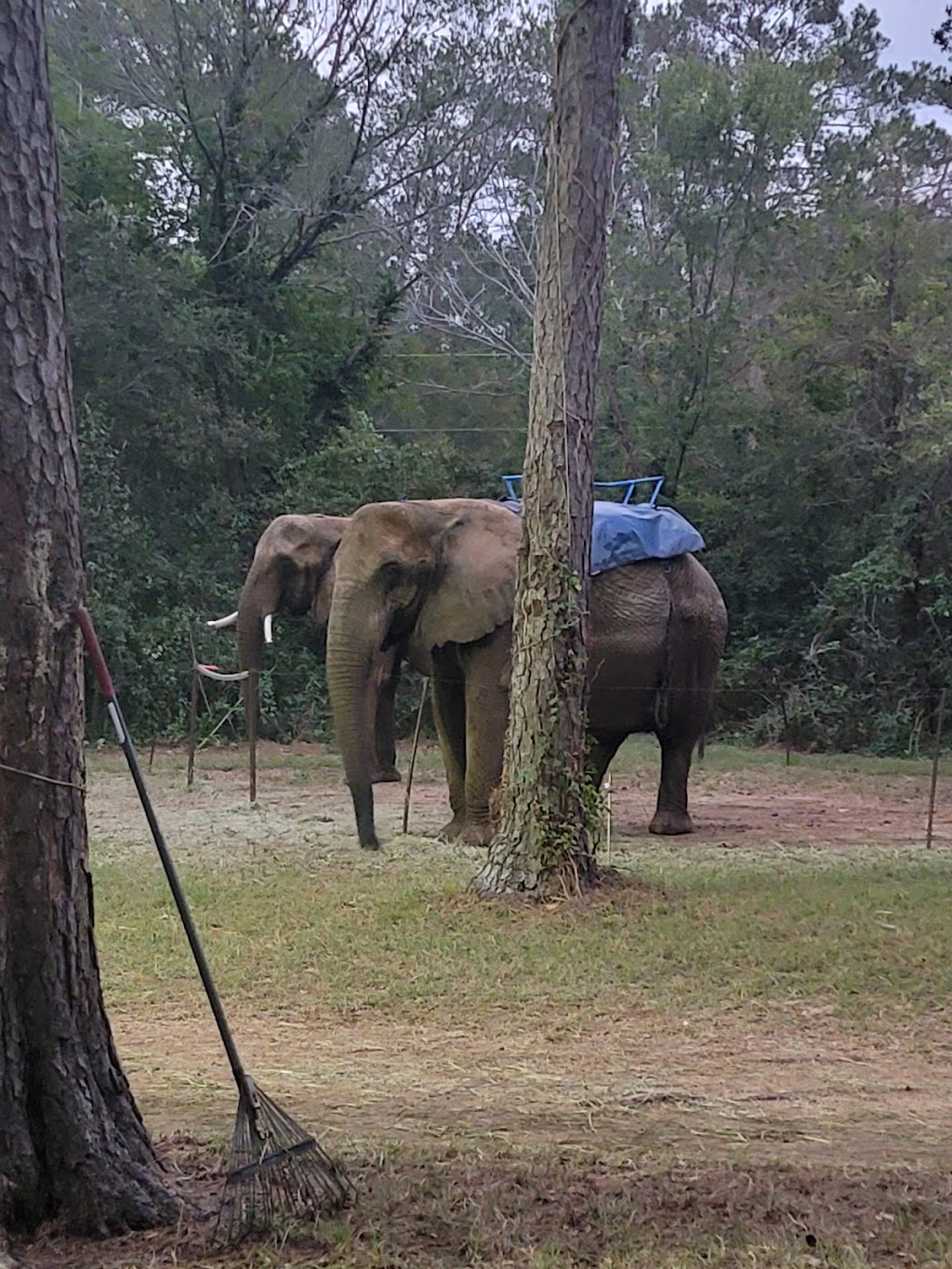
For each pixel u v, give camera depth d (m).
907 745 24.33
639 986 8.00
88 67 27.31
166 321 22.97
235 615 18.89
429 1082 6.44
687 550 13.73
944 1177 5.24
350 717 12.40
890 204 29.58
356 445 26.31
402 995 7.84
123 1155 4.62
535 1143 5.59
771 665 26.67
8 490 4.37
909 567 25.12
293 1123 4.79
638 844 13.16
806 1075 6.61
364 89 27.23
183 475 24.31
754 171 27.20
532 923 9.32
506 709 12.62
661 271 28.25
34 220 4.40
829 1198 5.00
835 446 26.25
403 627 12.91
